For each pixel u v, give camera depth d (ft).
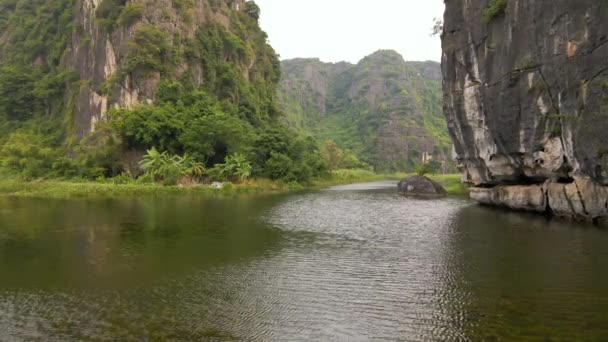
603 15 61.21
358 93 625.00
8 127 258.98
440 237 70.08
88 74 243.81
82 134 229.66
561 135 73.82
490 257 55.16
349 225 84.12
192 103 225.35
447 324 34.50
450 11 108.68
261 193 175.01
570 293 40.91
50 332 33.53
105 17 245.24
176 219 91.09
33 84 267.80
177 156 188.65
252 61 301.22
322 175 279.69
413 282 45.52
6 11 324.19
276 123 305.94
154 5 234.58
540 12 72.79
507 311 36.88
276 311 37.68
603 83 61.46
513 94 82.38
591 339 31.30
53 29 287.48
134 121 191.11
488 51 90.48
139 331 33.58
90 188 152.76
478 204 122.21
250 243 65.98
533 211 94.53
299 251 60.64
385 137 501.97
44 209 106.52
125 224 83.51
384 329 33.76
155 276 48.26
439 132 544.21
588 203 71.41
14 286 44.80
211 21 265.95
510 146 87.35
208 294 42.16
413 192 172.55
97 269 51.03
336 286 44.52
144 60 219.20
